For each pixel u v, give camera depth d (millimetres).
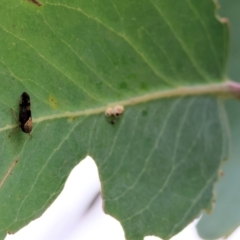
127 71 237
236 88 240
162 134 240
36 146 235
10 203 234
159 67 238
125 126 239
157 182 240
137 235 240
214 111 241
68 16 232
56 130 236
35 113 234
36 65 233
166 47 237
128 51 236
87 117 237
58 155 236
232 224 259
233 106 258
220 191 258
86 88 236
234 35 257
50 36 232
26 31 231
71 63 234
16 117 233
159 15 235
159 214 241
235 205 258
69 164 237
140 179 240
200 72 239
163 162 240
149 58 237
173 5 234
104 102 237
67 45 233
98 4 232
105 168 239
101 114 238
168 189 241
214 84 240
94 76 236
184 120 241
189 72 239
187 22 236
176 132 241
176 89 240
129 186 240
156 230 241
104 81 236
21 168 234
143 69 237
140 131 240
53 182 236
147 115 240
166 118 240
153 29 235
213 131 242
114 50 235
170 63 238
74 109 236
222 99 241
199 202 241
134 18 234
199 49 238
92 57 235
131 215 240
